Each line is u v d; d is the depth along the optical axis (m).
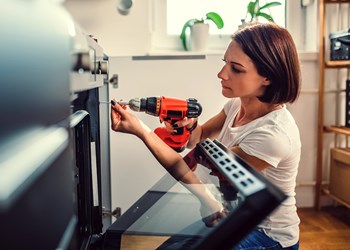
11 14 0.23
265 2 1.89
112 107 0.92
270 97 0.90
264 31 0.86
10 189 0.20
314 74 1.91
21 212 0.22
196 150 0.77
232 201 0.46
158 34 1.88
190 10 1.89
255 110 0.96
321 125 1.89
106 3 1.63
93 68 0.57
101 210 0.87
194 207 0.72
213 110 1.62
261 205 0.37
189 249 0.44
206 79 1.61
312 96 1.92
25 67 0.24
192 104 1.02
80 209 0.72
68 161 0.31
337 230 1.70
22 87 0.24
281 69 0.85
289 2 1.96
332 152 1.87
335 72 1.92
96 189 0.83
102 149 0.98
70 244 0.31
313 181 1.98
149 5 1.67
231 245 0.37
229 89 0.92
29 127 0.24
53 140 0.27
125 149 1.59
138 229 0.79
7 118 0.22
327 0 1.80
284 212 0.88
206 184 0.64
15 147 0.23
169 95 1.61
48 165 0.26
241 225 0.36
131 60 1.58
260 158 0.84
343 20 1.91
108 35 1.66
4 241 0.20
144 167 1.60
